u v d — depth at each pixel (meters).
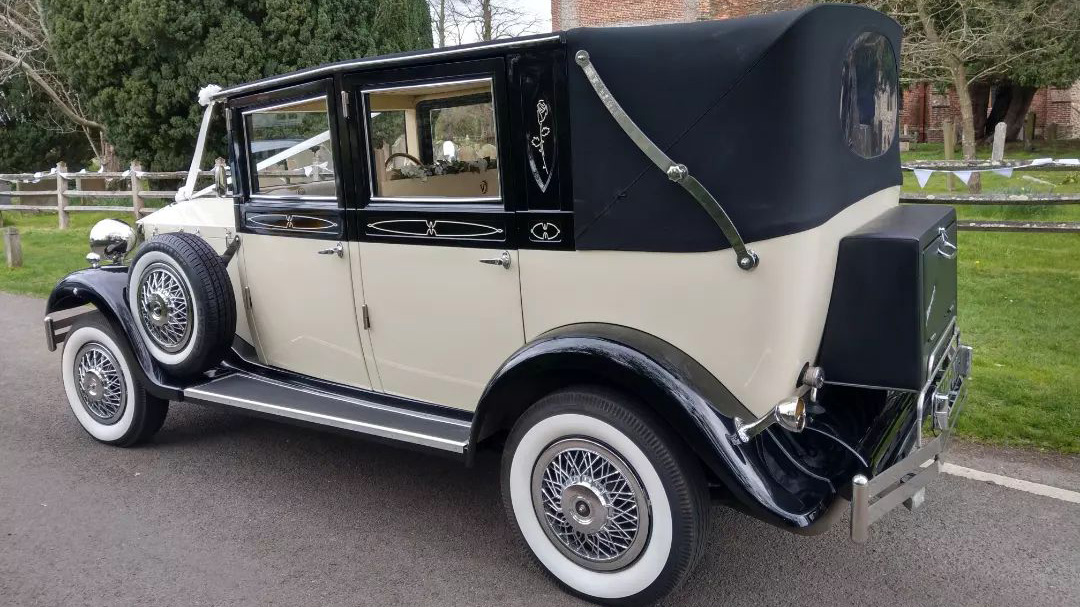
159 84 12.34
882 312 2.73
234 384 4.08
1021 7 11.22
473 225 3.21
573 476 2.94
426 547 3.44
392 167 3.49
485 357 3.37
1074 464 3.99
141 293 4.11
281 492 4.00
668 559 2.77
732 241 2.63
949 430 2.99
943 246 3.05
